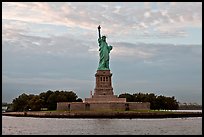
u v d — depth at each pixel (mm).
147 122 168875
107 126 146875
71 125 154125
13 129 135875
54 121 181875
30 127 145250
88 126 147875
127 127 141375
